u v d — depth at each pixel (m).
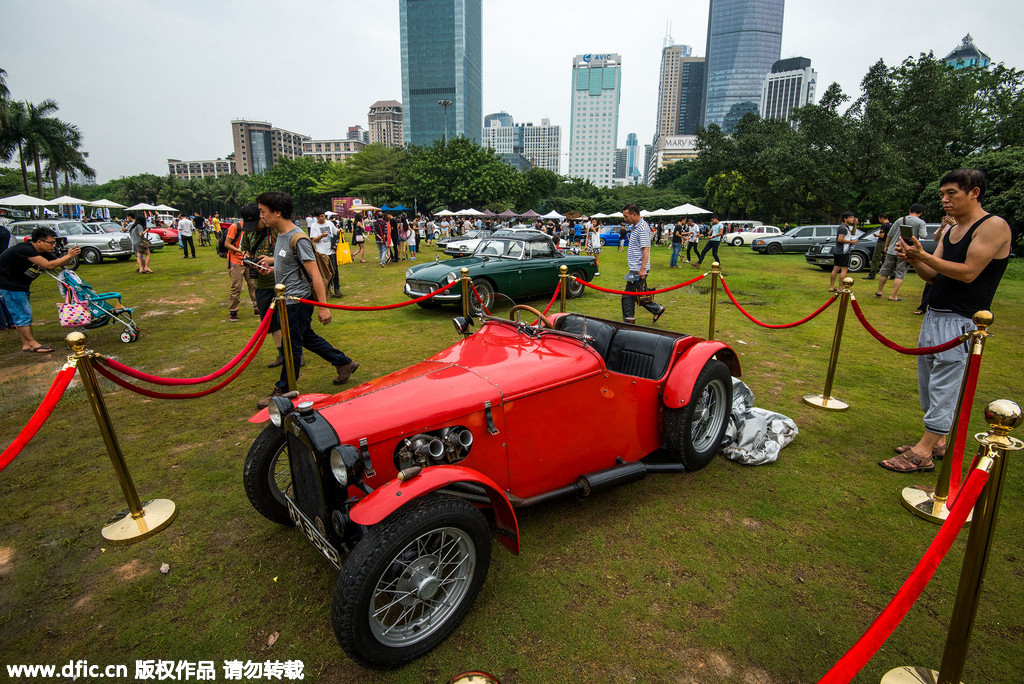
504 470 2.94
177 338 7.95
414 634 2.42
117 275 15.32
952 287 3.54
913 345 7.38
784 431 4.32
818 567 2.94
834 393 5.54
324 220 10.79
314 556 3.09
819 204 34.72
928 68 28.80
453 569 2.58
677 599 2.72
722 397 4.08
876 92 30.11
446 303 9.40
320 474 2.42
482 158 57.34
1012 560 2.98
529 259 10.30
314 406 2.81
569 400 3.14
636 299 7.88
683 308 10.15
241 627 2.60
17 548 3.18
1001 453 1.80
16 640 2.54
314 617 2.66
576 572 2.92
